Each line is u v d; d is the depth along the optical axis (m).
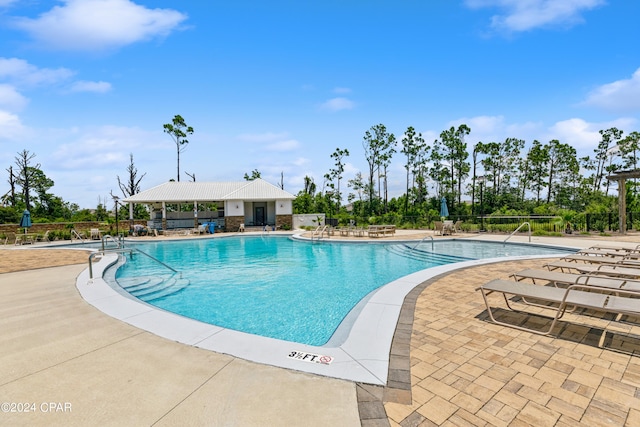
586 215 17.81
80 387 2.86
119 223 27.23
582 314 4.77
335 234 21.33
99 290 6.63
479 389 2.80
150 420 2.37
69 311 5.19
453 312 4.92
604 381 2.91
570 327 4.27
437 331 4.17
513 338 3.93
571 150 40.91
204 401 2.62
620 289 4.28
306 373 3.09
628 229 18.91
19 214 30.73
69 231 22.34
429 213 30.70
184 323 4.60
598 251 9.52
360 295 7.67
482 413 2.46
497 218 20.86
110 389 2.82
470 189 38.91
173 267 11.52
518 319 4.61
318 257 13.41
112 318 4.83
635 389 2.77
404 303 5.38
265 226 26.94
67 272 8.74
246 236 22.34
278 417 2.40
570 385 2.85
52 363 3.34
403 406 2.55
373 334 4.08
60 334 4.18
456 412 2.47
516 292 4.32
